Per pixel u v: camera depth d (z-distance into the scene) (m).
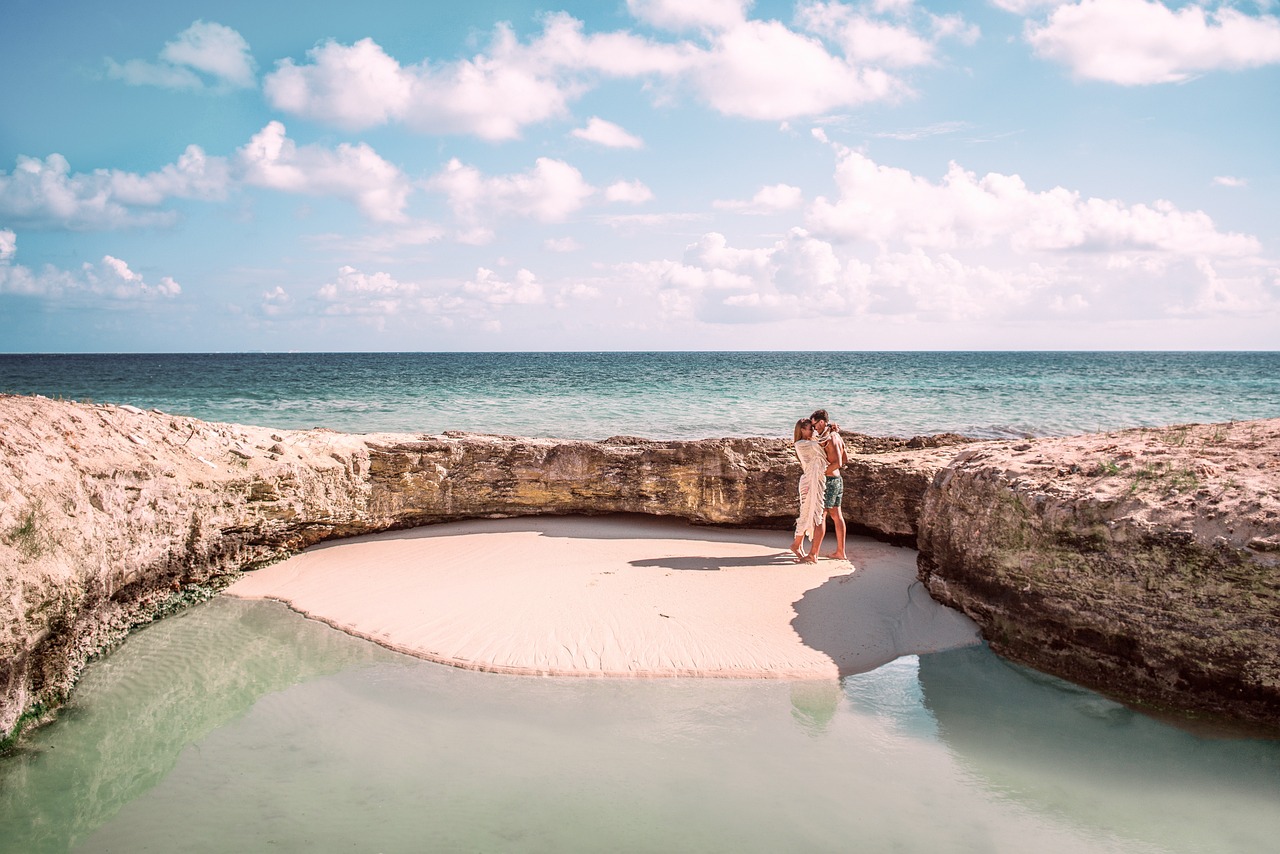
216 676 6.27
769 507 10.20
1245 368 68.81
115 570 6.58
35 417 6.80
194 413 24.72
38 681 5.43
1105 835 4.32
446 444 10.41
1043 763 5.08
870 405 28.30
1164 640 5.64
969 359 110.06
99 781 4.77
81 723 5.48
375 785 4.77
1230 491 5.71
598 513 10.93
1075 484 6.54
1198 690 5.54
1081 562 6.16
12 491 5.45
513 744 5.27
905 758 5.14
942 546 7.77
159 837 4.22
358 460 9.83
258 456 8.95
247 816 4.42
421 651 6.72
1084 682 6.16
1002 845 4.22
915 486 9.45
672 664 6.46
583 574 8.46
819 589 8.05
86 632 6.27
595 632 7.00
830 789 4.77
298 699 5.90
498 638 6.91
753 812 4.51
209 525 8.00
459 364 89.88
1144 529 5.79
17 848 4.10
